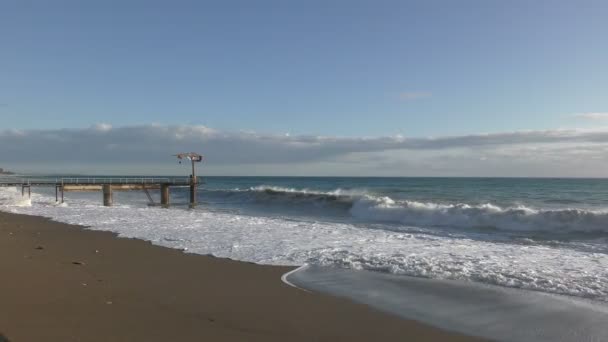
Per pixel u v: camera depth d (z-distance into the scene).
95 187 37.91
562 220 20.48
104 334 5.99
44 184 36.81
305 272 10.48
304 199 38.69
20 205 31.72
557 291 8.74
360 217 27.69
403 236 16.36
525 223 21.09
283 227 18.84
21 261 10.68
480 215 22.72
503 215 22.11
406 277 9.93
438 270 10.48
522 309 7.64
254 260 11.83
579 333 6.53
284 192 43.31
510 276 9.88
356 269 10.77
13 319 6.35
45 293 7.82
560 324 6.90
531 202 36.62
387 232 17.53
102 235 16.41
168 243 14.61
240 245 14.13
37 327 6.08
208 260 11.83
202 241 14.98
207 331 6.36
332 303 7.98
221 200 47.53
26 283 8.42
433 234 19.33
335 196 36.81
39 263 10.59
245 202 43.97
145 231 17.48
